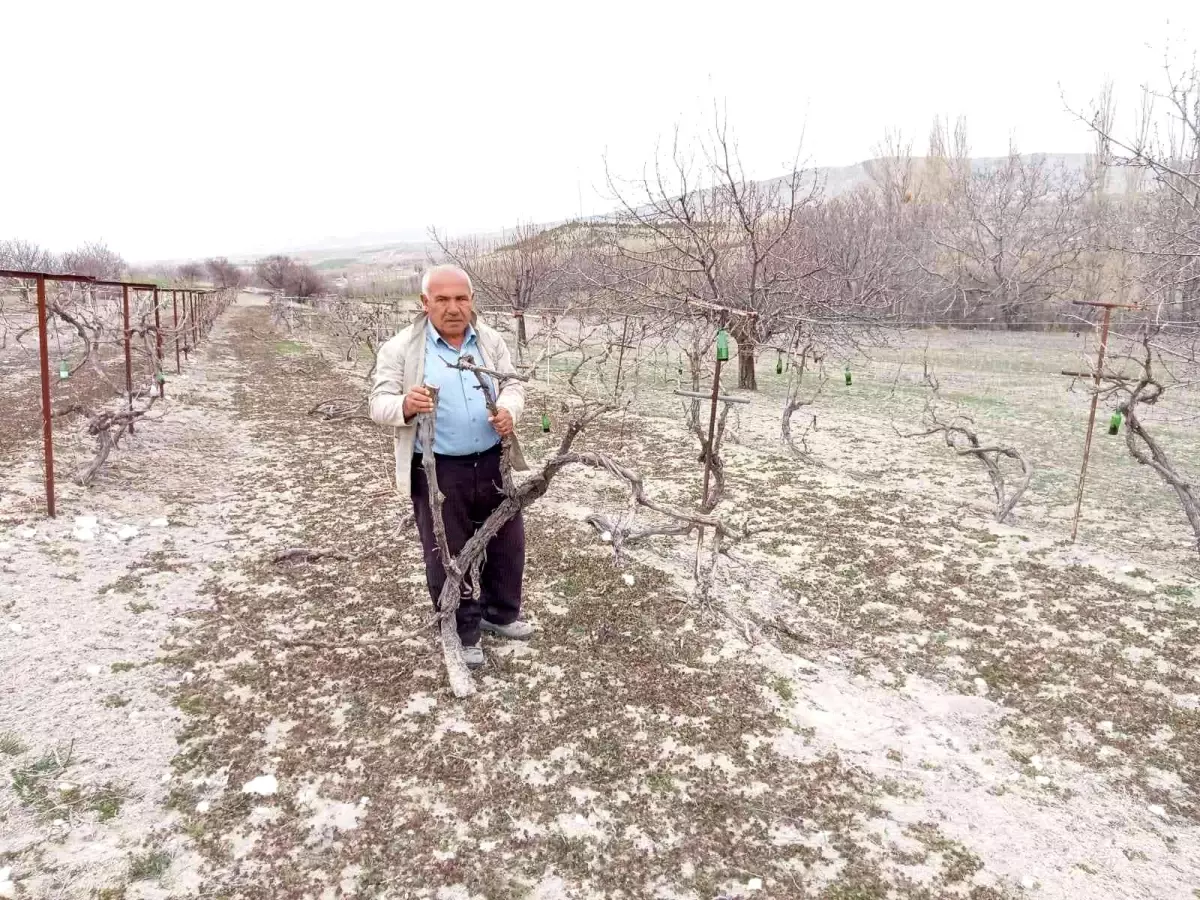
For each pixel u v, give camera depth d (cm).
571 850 246
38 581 415
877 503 616
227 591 429
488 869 237
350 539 515
